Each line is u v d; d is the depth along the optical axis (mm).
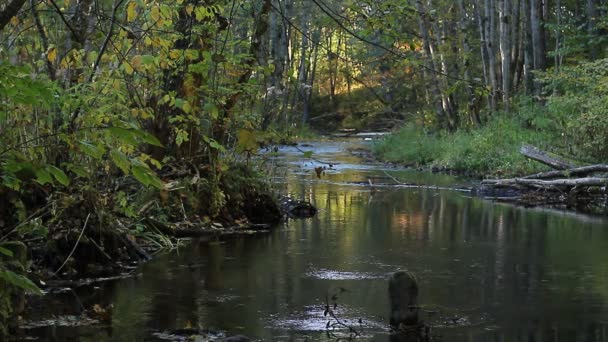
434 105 33562
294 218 14156
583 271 9461
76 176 9672
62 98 7516
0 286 6305
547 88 26156
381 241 11562
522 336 6758
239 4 11367
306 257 10297
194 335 6645
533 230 12734
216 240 11695
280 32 20438
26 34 9453
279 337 6664
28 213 9242
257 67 11547
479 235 12164
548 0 33906
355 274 9227
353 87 54781
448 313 7508
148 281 8812
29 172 4305
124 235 10086
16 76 4113
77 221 9461
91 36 8734
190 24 10383
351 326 7027
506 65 28688
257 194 13805
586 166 17531
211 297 8055
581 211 15328
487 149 23781
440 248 11000
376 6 7801
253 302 7855
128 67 6641
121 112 10312
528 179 18141
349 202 16453
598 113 19672
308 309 7609
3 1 7441
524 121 25781
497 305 7828
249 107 12906
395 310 7062
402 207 15688
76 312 7438
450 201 16750
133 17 6613
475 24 36594
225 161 13516
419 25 31219
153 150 12602
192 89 10195
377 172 23875
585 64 22875
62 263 9109
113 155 3930
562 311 7609
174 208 12430
